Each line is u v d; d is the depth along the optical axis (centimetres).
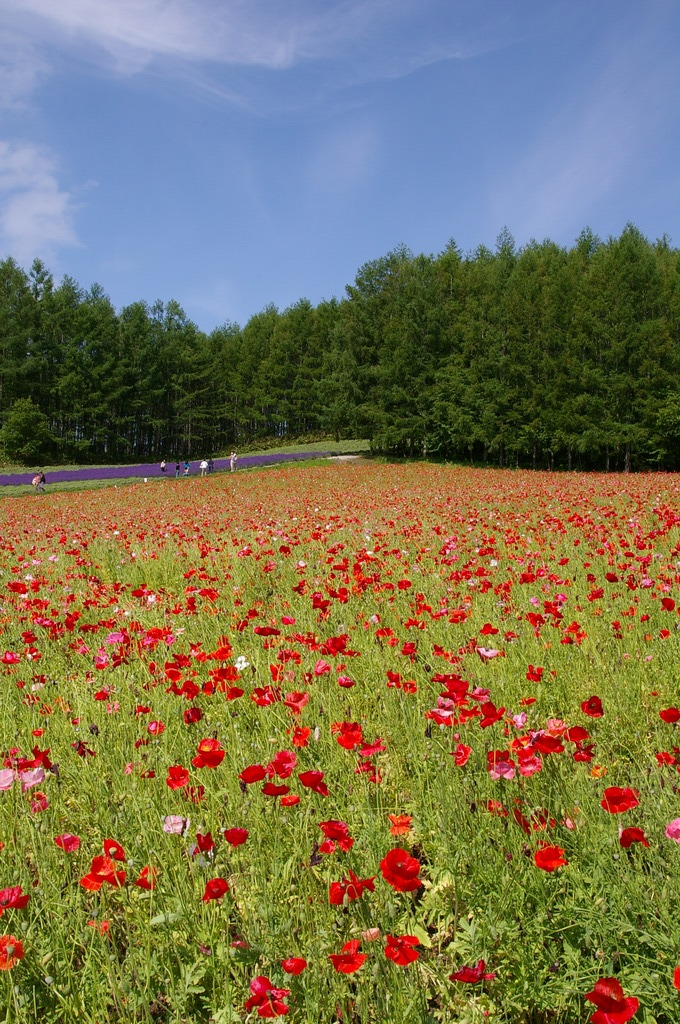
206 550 863
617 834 226
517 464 4894
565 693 358
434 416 4975
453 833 246
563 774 269
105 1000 190
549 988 186
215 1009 189
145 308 7794
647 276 4688
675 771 267
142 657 449
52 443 6612
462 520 1105
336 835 196
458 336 5128
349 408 5428
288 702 300
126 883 232
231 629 519
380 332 5603
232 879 239
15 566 920
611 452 4775
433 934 223
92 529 1391
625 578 581
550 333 4766
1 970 185
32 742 346
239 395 8094
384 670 405
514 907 207
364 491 2570
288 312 8594
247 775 218
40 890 227
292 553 866
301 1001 186
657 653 395
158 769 302
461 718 276
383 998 182
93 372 6906
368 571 695
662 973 182
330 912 212
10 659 423
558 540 841
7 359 6556
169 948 206
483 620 491
